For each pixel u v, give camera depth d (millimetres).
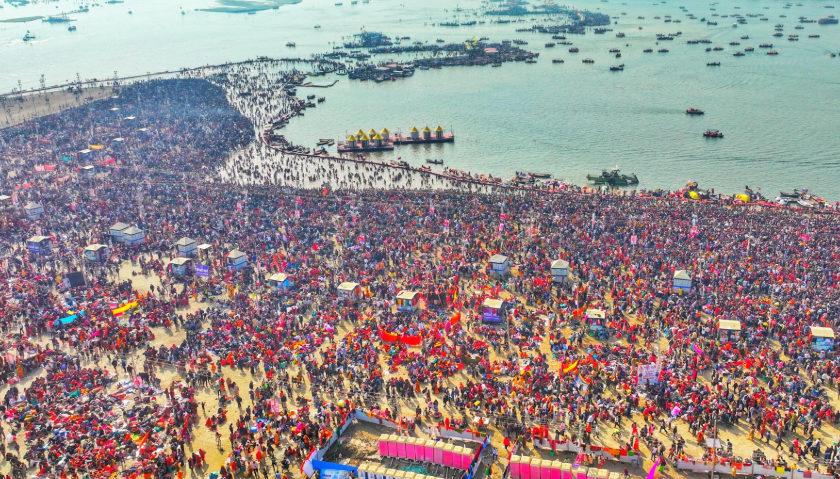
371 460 85812
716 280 130250
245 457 86062
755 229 157375
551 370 104000
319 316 121250
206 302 130375
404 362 106938
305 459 85500
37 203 177375
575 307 122750
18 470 83312
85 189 196000
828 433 87688
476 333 115812
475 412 93500
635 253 144375
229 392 100375
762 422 88625
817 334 105938
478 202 182375
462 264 142125
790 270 134000
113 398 98438
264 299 128375
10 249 156000
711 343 107812
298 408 95875
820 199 192375
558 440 86250
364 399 97688
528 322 118062
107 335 116125
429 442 84375
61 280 138250
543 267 140125
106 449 86875
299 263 144500
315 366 104562
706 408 90688
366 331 115125
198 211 177625
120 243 158250
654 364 99500
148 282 139875
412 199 186500
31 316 122625
